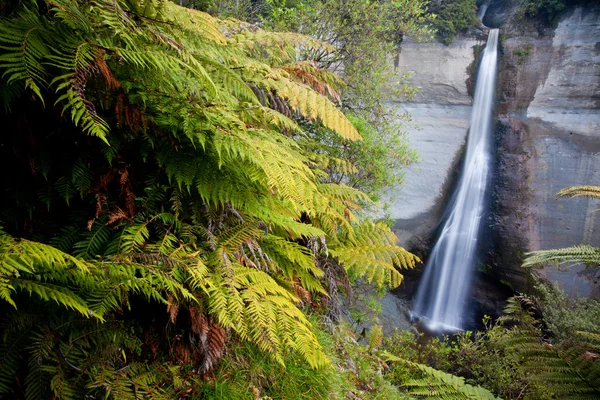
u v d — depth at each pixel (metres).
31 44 0.99
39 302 1.20
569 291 7.42
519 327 2.29
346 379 2.61
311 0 5.27
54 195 1.43
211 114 1.45
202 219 1.82
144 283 1.24
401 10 5.91
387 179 5.38
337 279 3.31
